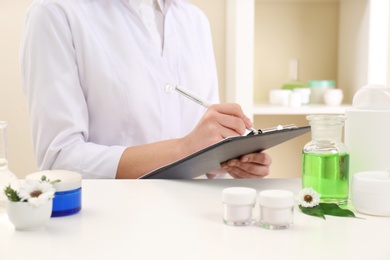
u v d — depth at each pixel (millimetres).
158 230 652
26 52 1242
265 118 2242
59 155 1162
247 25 1876
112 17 1308
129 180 954
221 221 691
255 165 1129
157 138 1340
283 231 649
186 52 1448
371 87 843
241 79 1896
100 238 623
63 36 1223
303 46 2242
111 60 1266
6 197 671
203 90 1474
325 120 795
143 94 1295
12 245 600
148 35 1346
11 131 2166
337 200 785
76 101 1209
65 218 708
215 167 1090
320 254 569
